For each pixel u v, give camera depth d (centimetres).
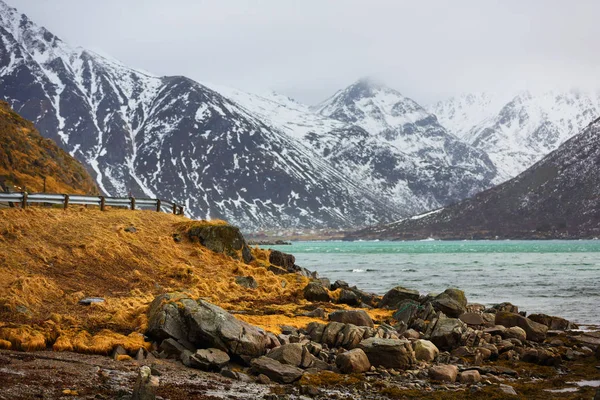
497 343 2642
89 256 3412
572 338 2870
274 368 2053
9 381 1739
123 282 3222
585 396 1930
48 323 2364
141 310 2594
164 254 3816
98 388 1755
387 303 3616
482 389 1980
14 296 2569
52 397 1644
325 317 3033
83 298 2803
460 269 8906
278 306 3309
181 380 1945
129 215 4294
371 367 2202
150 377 1630
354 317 2823
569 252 16488
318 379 2055
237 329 2234
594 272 8075
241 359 2186
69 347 2172
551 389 2042
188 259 3916
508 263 10675
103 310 2647
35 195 3909
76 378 1839
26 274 2975
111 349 2200
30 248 3275
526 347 2639
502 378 2191
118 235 3806
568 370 2325
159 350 2247
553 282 6481
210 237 4203
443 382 2080
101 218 4069
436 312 3078
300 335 2472
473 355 2467
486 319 3084
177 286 3356
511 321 2942
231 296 3447
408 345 2261
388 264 10681
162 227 4291
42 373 1853
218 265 3984
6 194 3791
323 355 2272
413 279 6956
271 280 3894
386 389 1948
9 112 8156
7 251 3186
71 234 3622
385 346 2233
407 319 3048
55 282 2966
